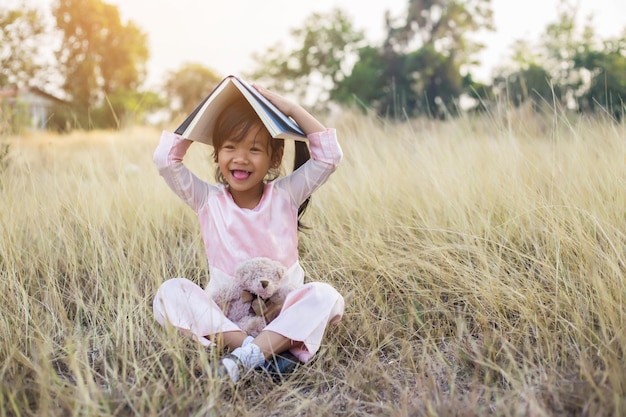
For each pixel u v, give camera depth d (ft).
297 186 8.80
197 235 12.25
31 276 10.71
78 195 12.69
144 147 20.92
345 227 12.25
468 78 109.40
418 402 7.13
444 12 110.42
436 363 8.29
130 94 120.98
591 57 51.42
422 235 11.47
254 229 8.37
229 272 8.38
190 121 8.54
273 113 8.06
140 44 142.82
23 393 7.05
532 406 6.50
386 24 113.91
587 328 8.01
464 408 6.77
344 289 10.35
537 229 10.69
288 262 8.55
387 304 9.98
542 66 69.46
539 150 13.29
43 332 9.21
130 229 12.20
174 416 6.90
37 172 15.62
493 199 11.65
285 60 137.69
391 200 12.57
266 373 8.05
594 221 9.73
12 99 29.78
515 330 8.54
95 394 7.06
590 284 8.90
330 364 8.59
